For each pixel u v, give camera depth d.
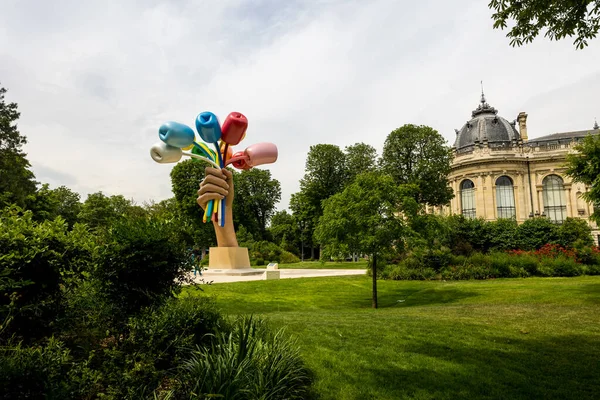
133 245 5.38
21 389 3.15
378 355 6.02
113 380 3.76
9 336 4.37
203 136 19.50
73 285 5.21
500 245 29.28
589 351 6.32
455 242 27.27
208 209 23.38
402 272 21.39
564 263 21.53
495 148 56.66
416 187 13.96
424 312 10.74
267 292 16.28
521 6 6.48
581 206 53.12
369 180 13.61
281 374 4.30
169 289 5.75
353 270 31.30
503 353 6.21
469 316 9.69
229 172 23.69
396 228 12.95
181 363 4.36
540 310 10.52
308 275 25.19
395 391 4.66
